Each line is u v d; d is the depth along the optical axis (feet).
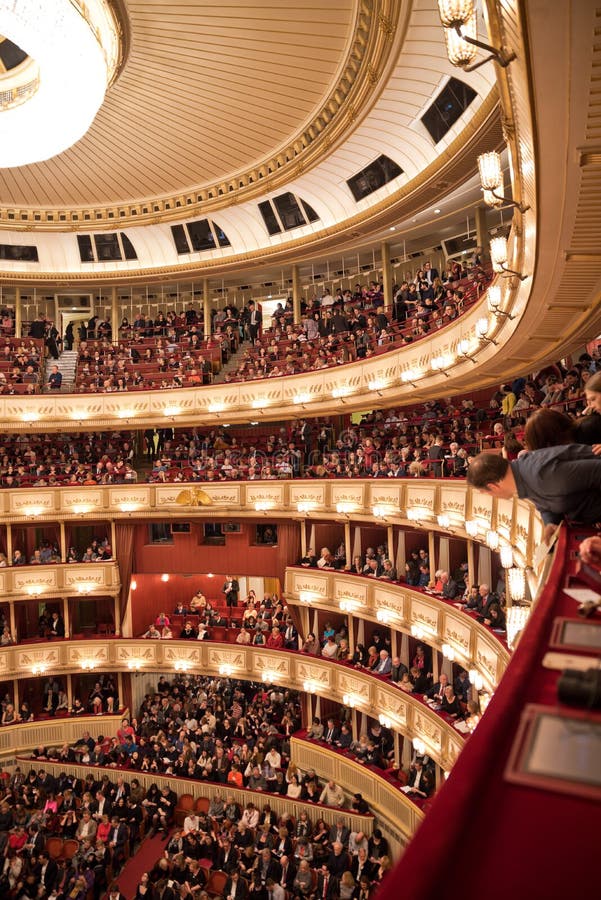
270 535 90.02
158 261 104.99
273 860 56.44
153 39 61.57
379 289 90.27
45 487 88.94
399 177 73.87
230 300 111.14
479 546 60.95
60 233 100.22
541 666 7.30
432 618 58.85
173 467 94.38
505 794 4.82
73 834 68.69
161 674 95.25
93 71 60.75
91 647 88.74
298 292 100.01
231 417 92.02
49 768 80.07
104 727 86.17
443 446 64.59
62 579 89.35
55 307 116.67
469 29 16.12
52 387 101.24
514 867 3.87
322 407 83.87
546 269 31.01
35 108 69.00
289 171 79.92
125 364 104.27
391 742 67.82
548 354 53.52
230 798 70.03
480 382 67.05
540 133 17.93
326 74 62.64
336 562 76.33
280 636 81.35
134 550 91.56
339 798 64.75
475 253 76.13
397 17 50.01
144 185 89.51
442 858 3.85
